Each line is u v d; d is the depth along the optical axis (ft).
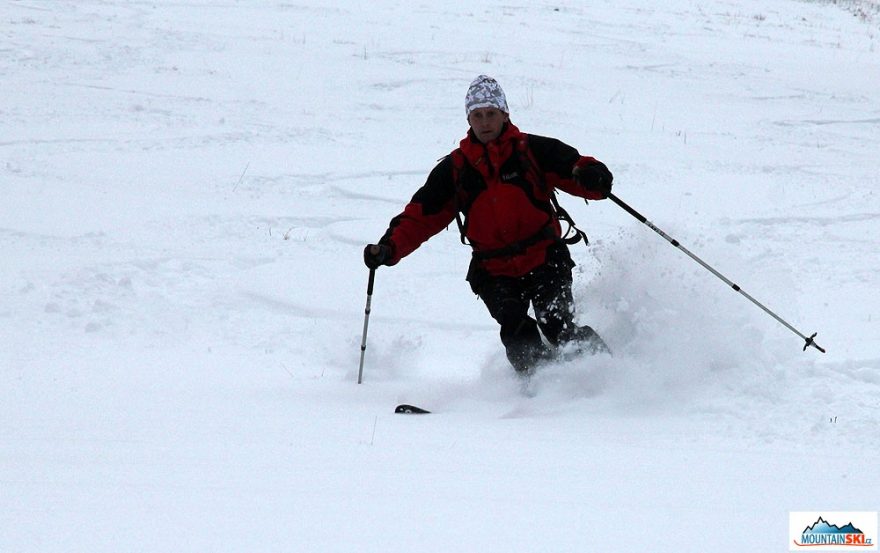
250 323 86.89
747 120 213.25
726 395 57.67
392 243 65.21
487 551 29.37
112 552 28.25
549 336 64.39
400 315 89.30
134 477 37.81
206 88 199.52
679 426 53.21
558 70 248.73
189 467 40.04
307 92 204.03
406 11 323.78
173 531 30.30
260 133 165.17
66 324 84.02
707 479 40.27
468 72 234.79
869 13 465.06
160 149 150.92
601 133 185.16
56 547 28.55
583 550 29.76
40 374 69.41
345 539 29.94
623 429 52.65
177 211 120.26
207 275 99.45
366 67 231.09
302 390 66.90
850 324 83.05
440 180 64.90
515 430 52.11
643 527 32.24
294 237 114.52
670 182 148.56
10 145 147.23
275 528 30.86
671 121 204.33
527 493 36.65
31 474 38.06
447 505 34.35
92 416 54.90
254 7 302.45
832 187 151.02
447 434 50.31
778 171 162.61
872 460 45.47
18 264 97.50
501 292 64.28
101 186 128.88
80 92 187.52
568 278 64.23
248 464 40.98
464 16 324.60
